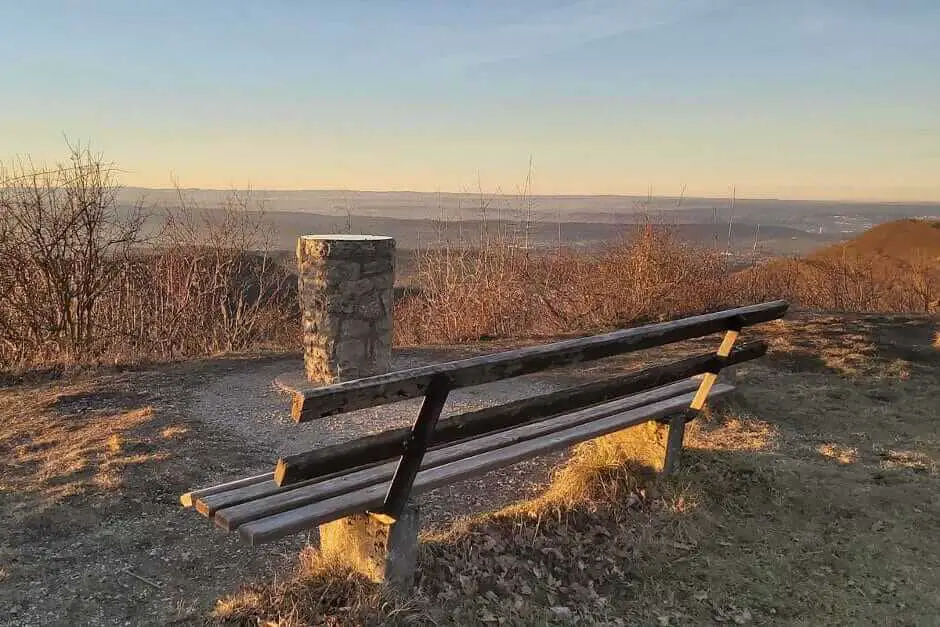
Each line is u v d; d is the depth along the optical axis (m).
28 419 5.32
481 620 2.79
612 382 3.34
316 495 2.68
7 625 2.63
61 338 8.02
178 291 9.48
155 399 5.99
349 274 6.45
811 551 3.48
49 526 3.50
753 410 5.75
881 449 4.91
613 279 10.87
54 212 7.96
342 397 2.19
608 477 3.93
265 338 10.19
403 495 2.64
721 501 3.94
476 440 3.40
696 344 8.81
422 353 8.52
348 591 2.76
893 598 3.09
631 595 3.14
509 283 10.74
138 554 3.26
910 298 12.56
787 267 13.57
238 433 5.22
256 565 3.19
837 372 7.12
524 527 3.46
